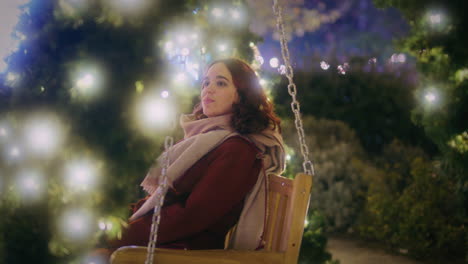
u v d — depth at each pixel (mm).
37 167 1700
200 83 2939
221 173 2303
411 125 7539
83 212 1714
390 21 13898
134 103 1725
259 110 2535
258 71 3457
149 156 1758
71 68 1704
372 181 5820
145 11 1731
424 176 5305
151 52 1751
